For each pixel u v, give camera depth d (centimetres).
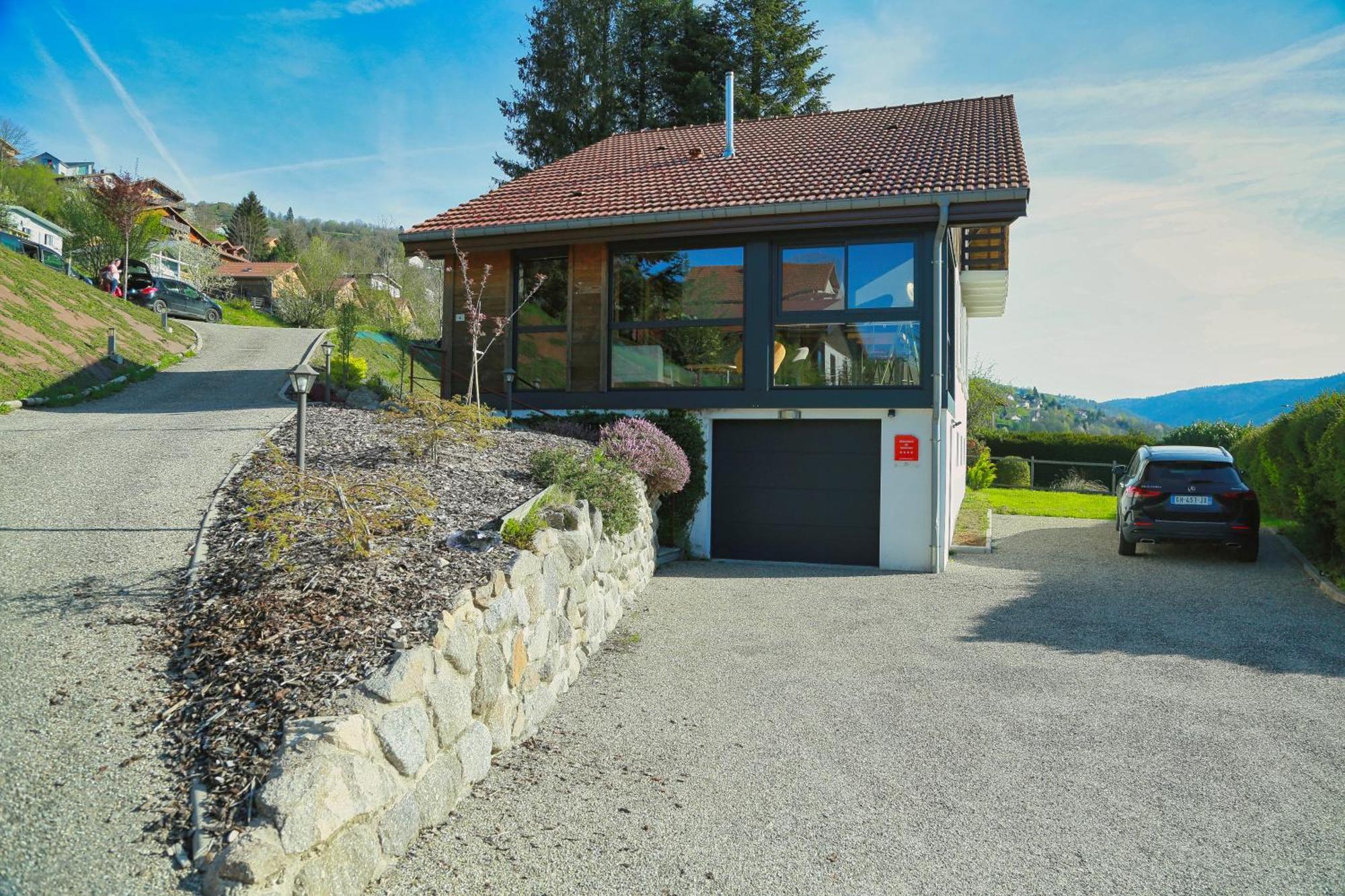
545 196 1391
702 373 1213
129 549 562
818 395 1133
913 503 1099
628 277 1259
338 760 308
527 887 322
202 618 448
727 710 536
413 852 344
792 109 2939
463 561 513
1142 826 383
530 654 509
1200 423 2480
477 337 1338
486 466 829
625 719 520
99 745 335
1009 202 1045
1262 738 484
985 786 425
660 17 2938
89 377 1512
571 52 2884
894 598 887
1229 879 338
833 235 1145
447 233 1270
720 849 359
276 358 2088
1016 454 2644
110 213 3294
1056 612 810
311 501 611
